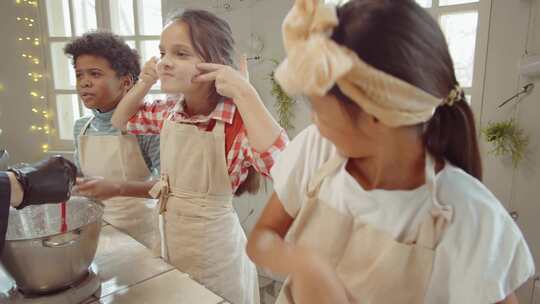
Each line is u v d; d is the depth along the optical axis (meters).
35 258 0.61
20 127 2.39
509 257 0.42
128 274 0.75
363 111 0.36
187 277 0.74
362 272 0.49
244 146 0.89
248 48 1.98
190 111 0.97
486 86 1.57
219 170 0.91
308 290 0.43
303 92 0.34
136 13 2.15
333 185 0.51
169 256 0.96
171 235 0.96
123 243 0.89
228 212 0.96
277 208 0.59
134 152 1.16
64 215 0.81
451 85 0.39
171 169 0.95
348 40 0.34
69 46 1.14
